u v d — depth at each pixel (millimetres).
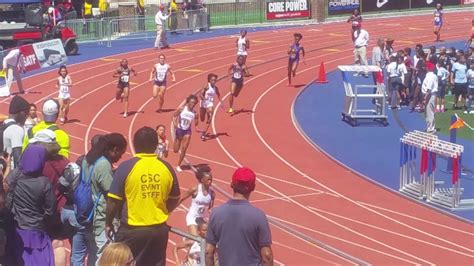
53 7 42844
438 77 29219
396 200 20672
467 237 17859
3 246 8086
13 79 34562
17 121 12031
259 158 24484
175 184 7945
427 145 20422
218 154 24797
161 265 7938
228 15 52312
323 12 53906
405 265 15836
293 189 21547
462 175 22516
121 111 29688
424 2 57938
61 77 27812
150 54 41625
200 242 7801
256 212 7320
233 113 29578
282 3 53156
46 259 8672
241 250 7270
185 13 48750
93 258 9422
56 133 11531
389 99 30469
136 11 50875
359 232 18125
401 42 45719
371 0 56000
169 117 28891
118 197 7777
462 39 46562
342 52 42375
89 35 45719
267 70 37438
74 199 9367
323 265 15461
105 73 36562
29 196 8578
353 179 22547
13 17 41969
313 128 28094
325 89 33688
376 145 25969
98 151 9305
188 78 35469
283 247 16781
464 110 29859
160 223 7781
